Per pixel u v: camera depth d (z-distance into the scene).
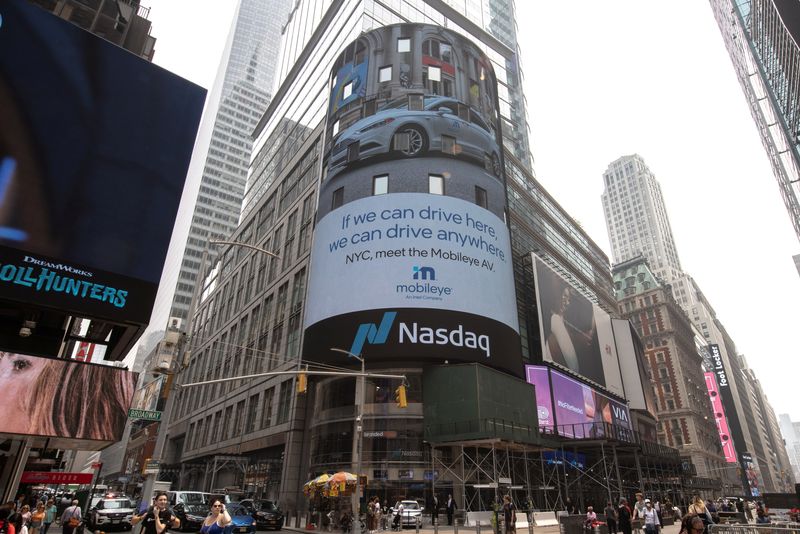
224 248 88.12
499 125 48.88
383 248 36.66
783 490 168.62
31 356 11.60
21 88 13.09
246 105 178.50
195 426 71.69
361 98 44.88
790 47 41.88
